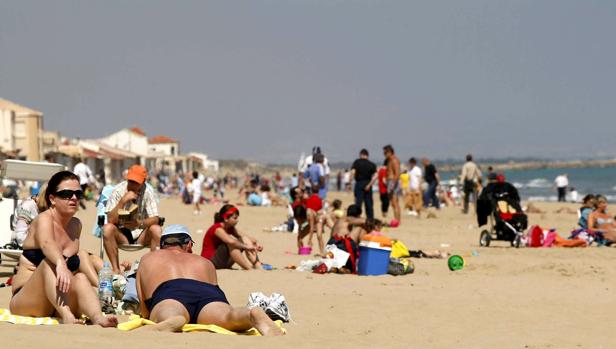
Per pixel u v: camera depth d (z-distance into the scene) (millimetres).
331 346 18547
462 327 22344
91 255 25328
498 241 54000
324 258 36062
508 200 50156
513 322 23266
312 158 66500
